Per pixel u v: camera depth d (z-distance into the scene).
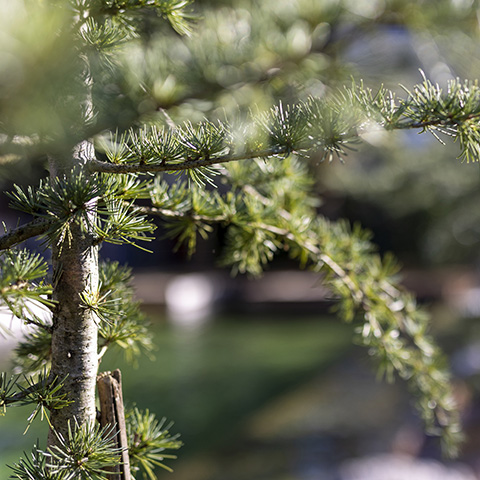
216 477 4.39
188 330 12.59
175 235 1.49
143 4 1.26
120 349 1.44
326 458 4.54
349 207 15.74
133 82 1.63
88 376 1.24
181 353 10.19
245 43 2.14
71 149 1.18
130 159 1.25
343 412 5.77
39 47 1.00
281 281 16.52
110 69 1.26
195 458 4.90
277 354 10.09
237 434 5.51
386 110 1.20
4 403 1.21
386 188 6.09
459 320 10.51
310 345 10.80
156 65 1.74
